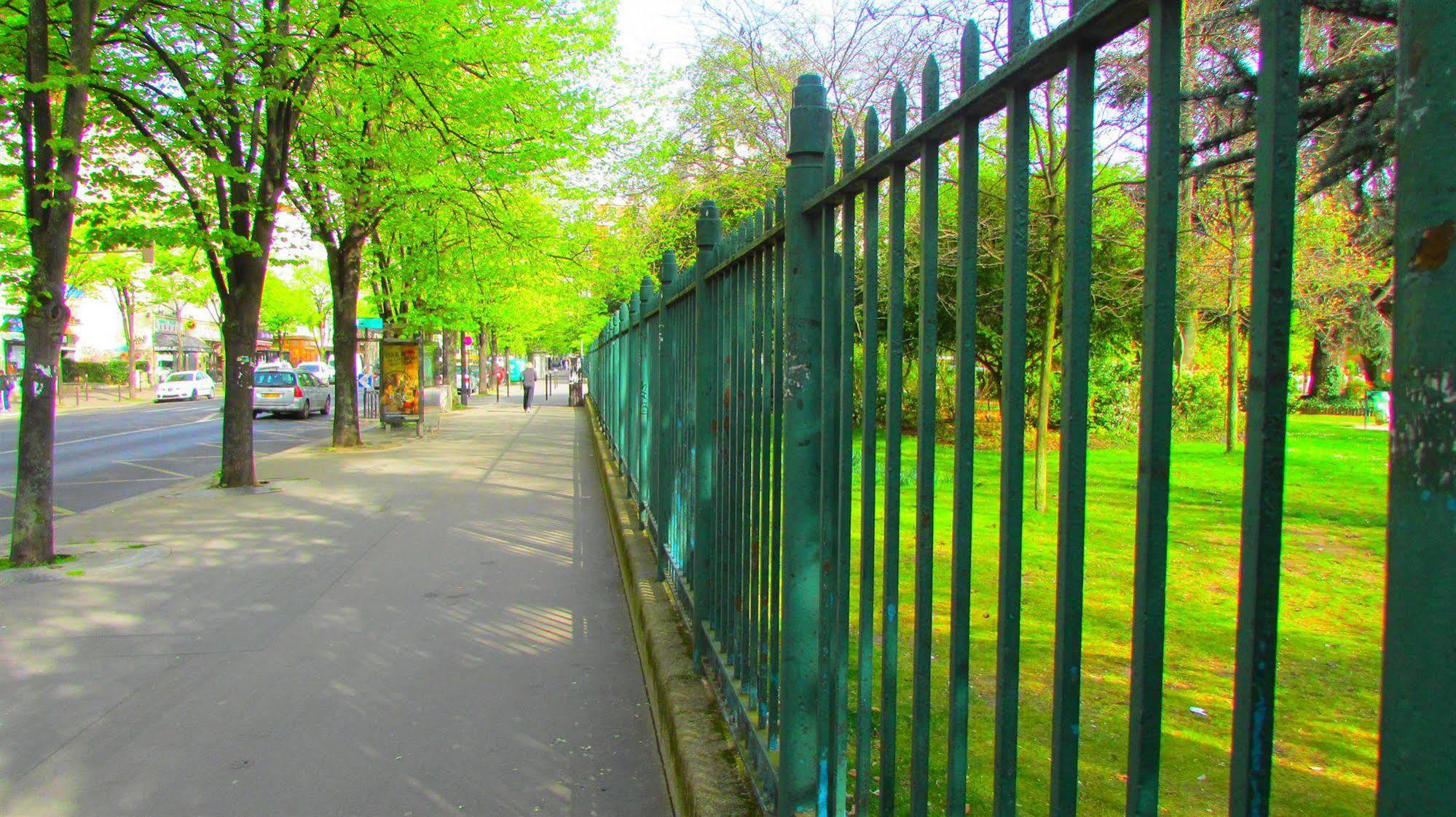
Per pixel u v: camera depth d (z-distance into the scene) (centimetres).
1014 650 129
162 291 3117
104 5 881
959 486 141
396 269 1933
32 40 731
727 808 265
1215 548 775
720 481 363
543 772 356
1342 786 342
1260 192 80
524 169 1256
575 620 561
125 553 762
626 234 1678
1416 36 70
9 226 765
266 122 1171
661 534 561
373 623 556
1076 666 112
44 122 740
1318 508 998
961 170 141
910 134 157
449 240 1695
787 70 1267
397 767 362
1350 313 1795
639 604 509
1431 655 69
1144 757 98
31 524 728
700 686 367
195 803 334
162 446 1966
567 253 1579
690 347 443
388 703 429
